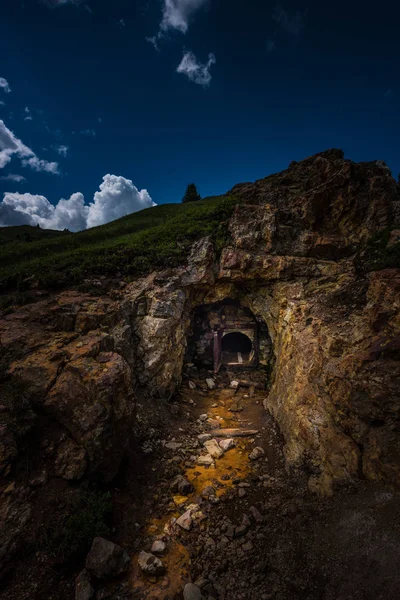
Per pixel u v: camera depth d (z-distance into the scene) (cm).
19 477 674
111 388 834
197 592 559
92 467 755
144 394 1331
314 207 1638
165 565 635
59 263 1777
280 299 1525
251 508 778
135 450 1018
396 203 1503
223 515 774
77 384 838
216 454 1059
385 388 709
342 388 829
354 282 1177
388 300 869
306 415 958
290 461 934
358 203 1566
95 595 559
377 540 541
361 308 1039
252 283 1672
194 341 1938
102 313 1271
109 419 816
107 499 751
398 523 542
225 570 617
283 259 1529
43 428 773
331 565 558
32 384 830
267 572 599
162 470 966
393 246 1229
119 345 1279
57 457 733
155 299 1472
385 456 653
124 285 1570
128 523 741
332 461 783
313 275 1477
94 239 2947
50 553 589
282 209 1741
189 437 1181
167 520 768
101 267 1686
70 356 950
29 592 541
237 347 2281
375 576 493
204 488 883
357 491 676
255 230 1677
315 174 1836
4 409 751
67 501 682
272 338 1655
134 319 1449
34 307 1275
